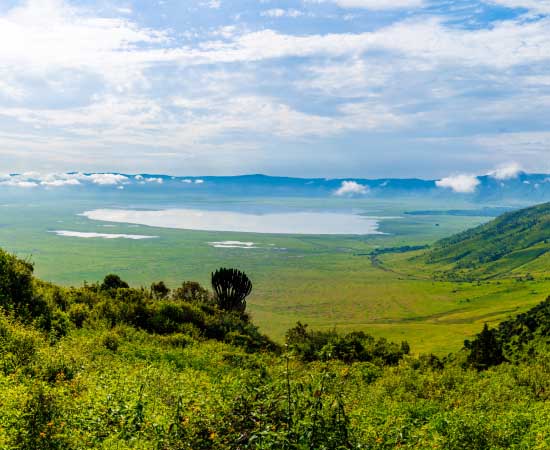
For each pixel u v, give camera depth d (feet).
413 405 61.77
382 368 102.63
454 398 71.00
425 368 109.09
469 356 156.76
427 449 38.96
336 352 117.80
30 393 34.76
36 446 28.40
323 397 31.37
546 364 104.37
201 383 49.60
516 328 226.58
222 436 29.01
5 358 46.52
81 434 30.86
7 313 71.82
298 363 88.69
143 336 89.76
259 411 29.84
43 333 70.03
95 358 63.41
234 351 93.25
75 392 40.86
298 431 28.32
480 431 45.80
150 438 30.17
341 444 28.99
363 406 55.31
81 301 104.99
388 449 36.42
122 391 41.09
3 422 29.60
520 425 50.80
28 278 86.84
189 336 100.42
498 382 87.04
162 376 52.26
